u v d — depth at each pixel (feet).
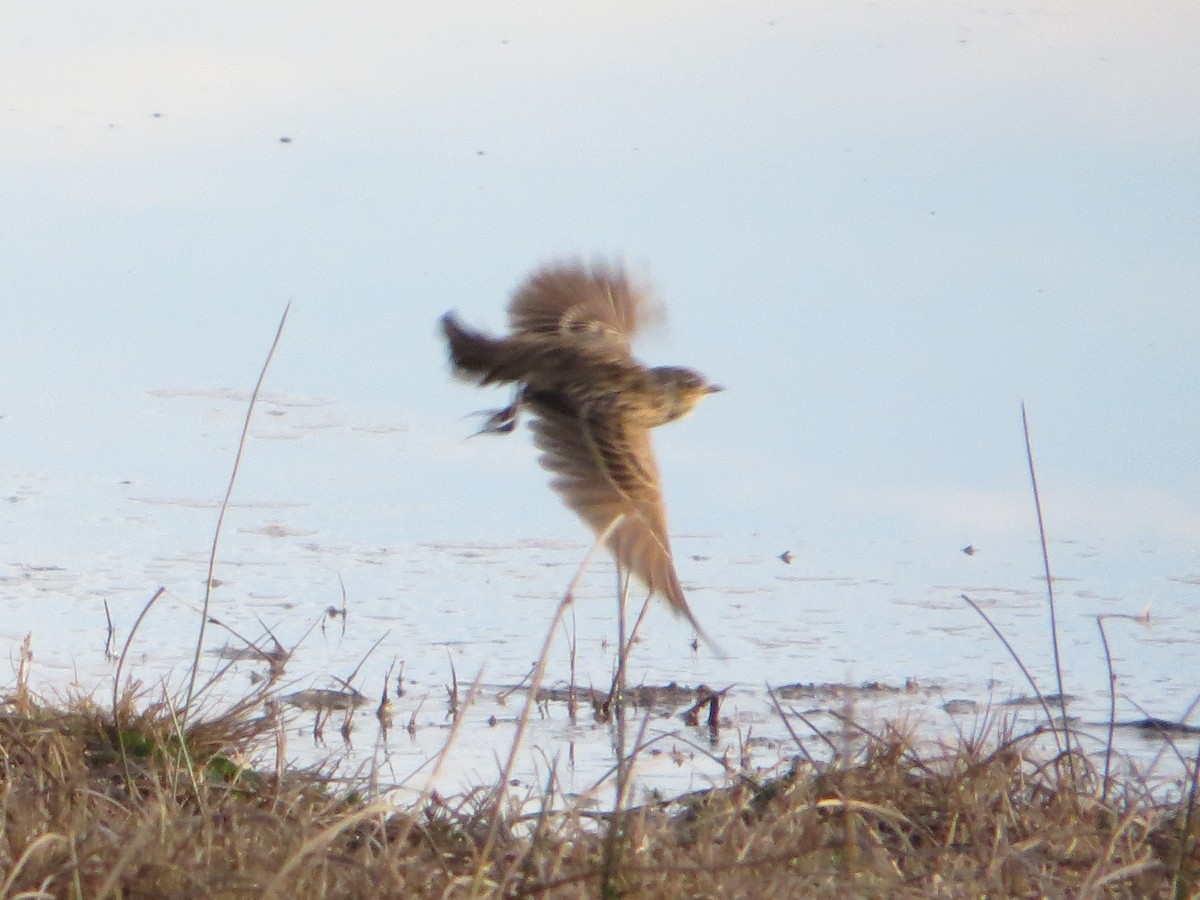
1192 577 94.58
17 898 41.98
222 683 75.46
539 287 60.59
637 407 52.60
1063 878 50.72
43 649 78.64
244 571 92.27
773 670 80.89
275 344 58.49
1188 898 49.62
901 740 59.57
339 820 52.75
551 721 73.41
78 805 50.29
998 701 76.64
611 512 49.67
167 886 44.50
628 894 46.09
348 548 96.53
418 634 83.87
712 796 57.41
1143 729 73.46
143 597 87.10
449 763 67.00
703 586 92.94
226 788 54.95
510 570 94.32
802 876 46.93
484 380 54.90
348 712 72.84
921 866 51.11
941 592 92.32
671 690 78.23
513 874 46.29
